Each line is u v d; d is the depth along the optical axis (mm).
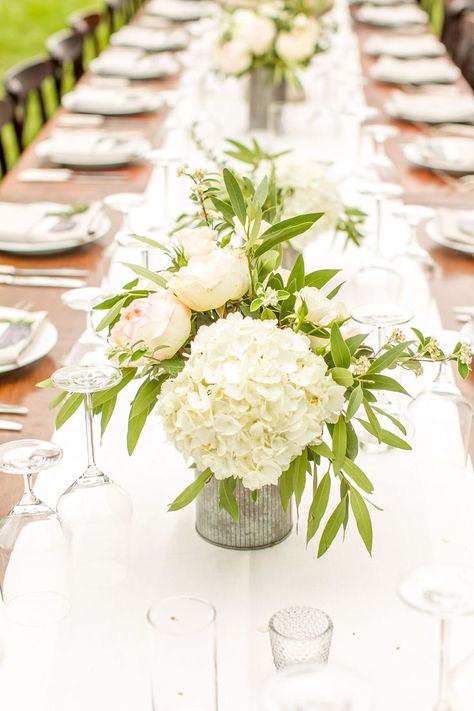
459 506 1597
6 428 1818
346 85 4027
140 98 3879
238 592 1397
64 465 1711
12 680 1237
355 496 1372
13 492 1637
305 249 2670
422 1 7270
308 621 1148
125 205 2371
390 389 1380
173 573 1438
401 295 2309
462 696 1103
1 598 1382
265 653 1274
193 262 1373
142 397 1426
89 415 1378
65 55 4523
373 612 1360
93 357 1834
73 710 1192
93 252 2637
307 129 3539
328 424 1398
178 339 1348
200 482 1378
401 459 1693
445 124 3670
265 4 3389
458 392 1731
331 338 1325
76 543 1368
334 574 1439
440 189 3037
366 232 2754
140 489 1643
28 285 2428
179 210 2910
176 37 4961
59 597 1352
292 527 1544
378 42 4785
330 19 5254
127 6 6797
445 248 2652
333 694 852
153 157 2688
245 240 1456
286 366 1269
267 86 3469
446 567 1020
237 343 1276
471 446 1798
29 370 2023
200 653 1032
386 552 1487
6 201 2945
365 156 3334
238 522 1460
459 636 1307
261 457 1281
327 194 2256
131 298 1452
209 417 1267
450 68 4391
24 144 4141
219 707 1186
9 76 3756
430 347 1401
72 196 3000
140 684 1232
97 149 3258
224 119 3736
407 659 1270
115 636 1313
